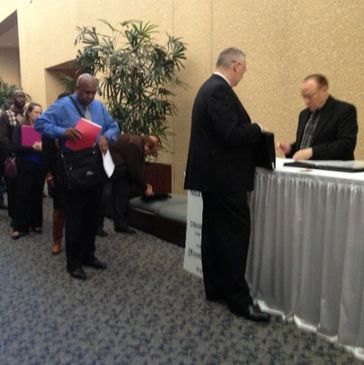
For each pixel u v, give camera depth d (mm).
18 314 2662
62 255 3836
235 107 2381
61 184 3152
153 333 2398
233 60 2430
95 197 3305
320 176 2209
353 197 2051
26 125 4297
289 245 2426
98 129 3029
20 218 4402
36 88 9711
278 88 4090
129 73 5016
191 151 2523
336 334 2242
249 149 2463
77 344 2299
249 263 2693
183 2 5117
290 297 2467
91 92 3143
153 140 4508
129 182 4477
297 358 2125
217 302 2787
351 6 3445
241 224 2496
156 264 3529
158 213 4258
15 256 3816
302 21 3818
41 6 8977
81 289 3037
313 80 2992
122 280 3193
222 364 2090
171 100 5461
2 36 12047
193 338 2336
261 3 4160
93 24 7055
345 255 2105
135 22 5477
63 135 3004
